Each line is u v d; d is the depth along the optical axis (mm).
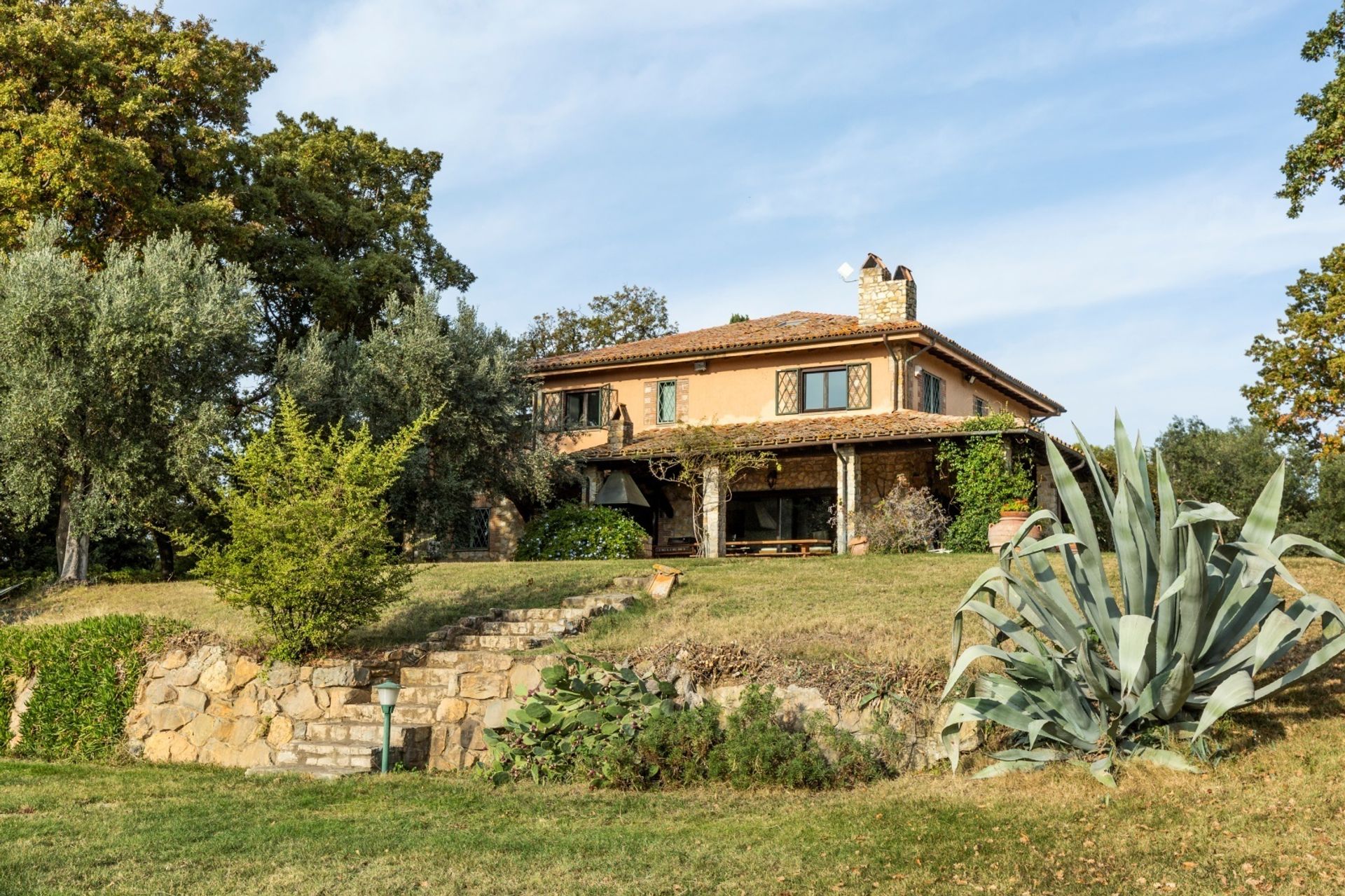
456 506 26906
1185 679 8742
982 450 23828
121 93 26031
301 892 7234
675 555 29562
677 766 10711
